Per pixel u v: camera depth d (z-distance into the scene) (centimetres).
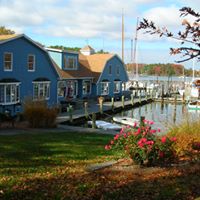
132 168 1055
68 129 2467
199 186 870
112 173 1005
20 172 1021
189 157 1196
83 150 1474
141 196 790
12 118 2573
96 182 901
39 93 3641
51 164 1157
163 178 946
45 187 854
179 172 1009
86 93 4919
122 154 1145
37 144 1593
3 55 3134
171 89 6962
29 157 1264
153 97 5803
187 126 1480
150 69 11238
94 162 1201
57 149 1471
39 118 2483
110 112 4100
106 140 1864
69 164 1164
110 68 5419
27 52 3438
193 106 4325
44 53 3681
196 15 518
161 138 1141
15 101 3269
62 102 4009
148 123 1445
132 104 4816
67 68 4522
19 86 3341
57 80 3962
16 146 1508
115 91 5572
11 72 3238
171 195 797
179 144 1226
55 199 765
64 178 946
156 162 1103
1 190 822
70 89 4494
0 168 1066
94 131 2375
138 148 1055
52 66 3831
